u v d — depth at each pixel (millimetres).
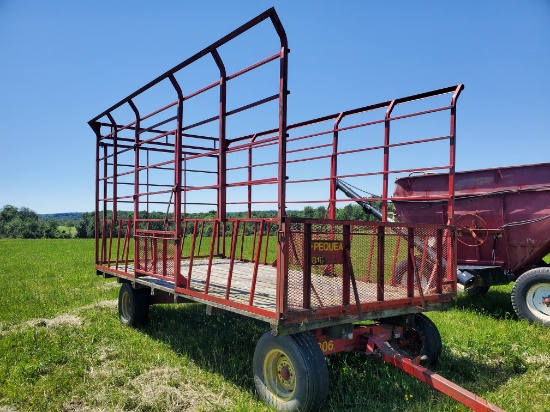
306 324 3904
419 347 5320
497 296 9930
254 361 4430
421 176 9320
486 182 8500
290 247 3857
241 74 4484
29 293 10398
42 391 4656
